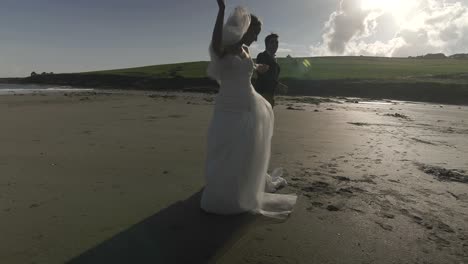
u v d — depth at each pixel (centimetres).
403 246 262
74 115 1039
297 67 5203
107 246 250
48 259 232
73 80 5478
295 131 799
